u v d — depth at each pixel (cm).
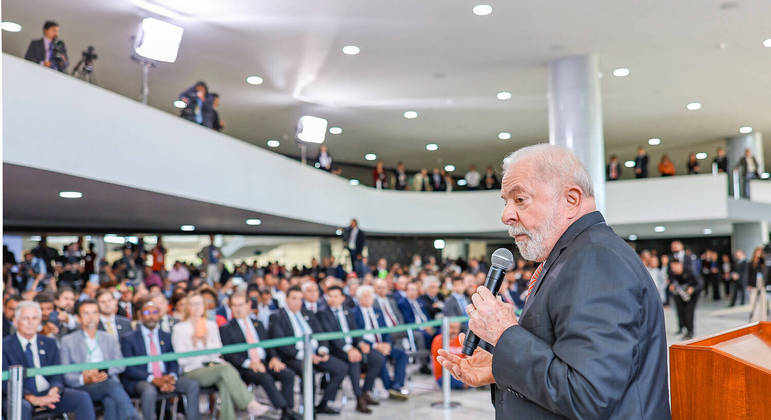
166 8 864
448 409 590
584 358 120
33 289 884
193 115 916
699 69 1133
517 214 146
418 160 2027
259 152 1080
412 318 782
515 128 1603
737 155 1705
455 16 888
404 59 1073
